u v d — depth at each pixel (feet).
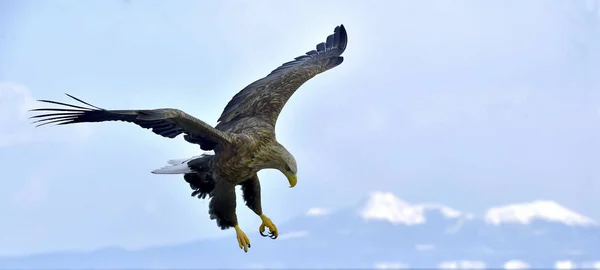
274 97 34.06
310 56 37.96
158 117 28.66
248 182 32.27
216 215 31.71
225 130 32.50
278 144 31.35
